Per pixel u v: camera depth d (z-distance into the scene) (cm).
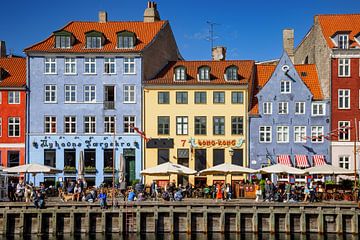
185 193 4909
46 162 5712
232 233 4169
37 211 4116
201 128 5681
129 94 5738
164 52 6231
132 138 5675
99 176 5662
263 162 5647
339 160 5631
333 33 5875
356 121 5647
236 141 5653
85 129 5731
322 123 5675
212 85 5675
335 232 4162
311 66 6169
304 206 4162
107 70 5747
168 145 5650
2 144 5694
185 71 5756
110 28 6084
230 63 6003
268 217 4188
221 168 4547
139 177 5638
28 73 5731
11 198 4606
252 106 5747
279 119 5684
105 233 4134
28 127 5703
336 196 4644
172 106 5694
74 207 4147
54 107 5728
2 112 5716
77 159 5700
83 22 6144
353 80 5672
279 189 4794
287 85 5725
